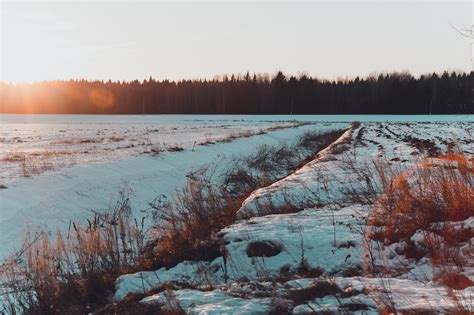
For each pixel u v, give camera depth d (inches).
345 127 2383.1
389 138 1216.2
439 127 2085.4
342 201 376.2
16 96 5826.8
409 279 220.2
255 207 388.5
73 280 279.7
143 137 1576.0
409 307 170.2
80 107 5487.2
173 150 1007.0
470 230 249.1
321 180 464.8
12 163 823.7
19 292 277.3
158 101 5093.5
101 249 318.0
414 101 4160.9
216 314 183.0
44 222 527.8
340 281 209.9
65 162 830.5
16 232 481.7
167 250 309.0
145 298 222.7
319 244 273.3
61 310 251.4
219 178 703.1
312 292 199.2
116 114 5078.7
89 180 690.2
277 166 845.8
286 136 1624.0
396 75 4896.7
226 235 299.1
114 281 277.9
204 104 4842.5
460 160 332.5
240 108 4655.5
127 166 817.5
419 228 262.7
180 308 197.9
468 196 279.7
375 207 321.7
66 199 604.7
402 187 312.0
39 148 1173.1
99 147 1168.8
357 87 4566.9
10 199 557.9
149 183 754.8
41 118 4116.6
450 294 179.0
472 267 221.0
